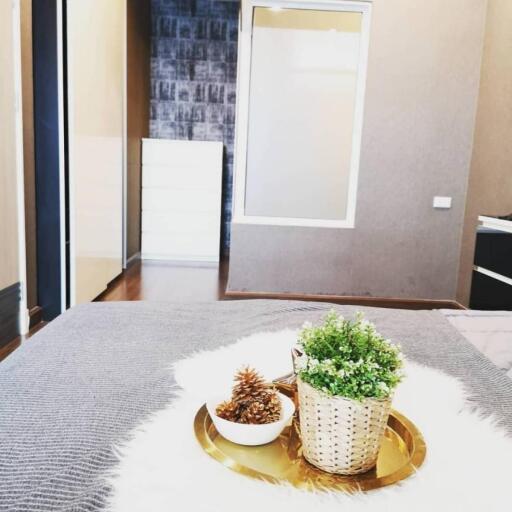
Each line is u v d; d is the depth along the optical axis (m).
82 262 3.30
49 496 0.65
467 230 3.98
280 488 0.67
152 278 4.54
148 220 5.41
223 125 5.88
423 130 3.93
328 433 0.70
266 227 4.02
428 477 0.70
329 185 4.12
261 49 3.95
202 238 5.46
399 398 0.94
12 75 2.57
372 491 0.67
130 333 1.26
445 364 1.14
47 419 0.83
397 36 3.81
